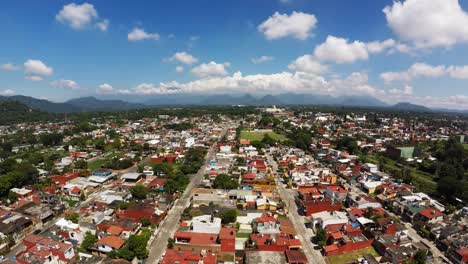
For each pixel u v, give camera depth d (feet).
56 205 268.82
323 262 191.93
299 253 183.62
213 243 197.47
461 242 201.05
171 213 261.85
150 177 376.89
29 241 195.31
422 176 430.20
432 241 223.92
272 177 374.02
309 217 261.65
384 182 355.15
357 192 336.90
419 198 292.61
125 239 204.85
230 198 294.87
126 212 244.01
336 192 300.40
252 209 273.13
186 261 172.96
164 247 203.92
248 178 359.25
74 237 205.98
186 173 399.03
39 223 236.22
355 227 229.66
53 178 348.38
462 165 440.04
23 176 324.60
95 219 230.89
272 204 271.08
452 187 308.60
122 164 427.33
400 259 187.83
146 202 264.93
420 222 244.01
